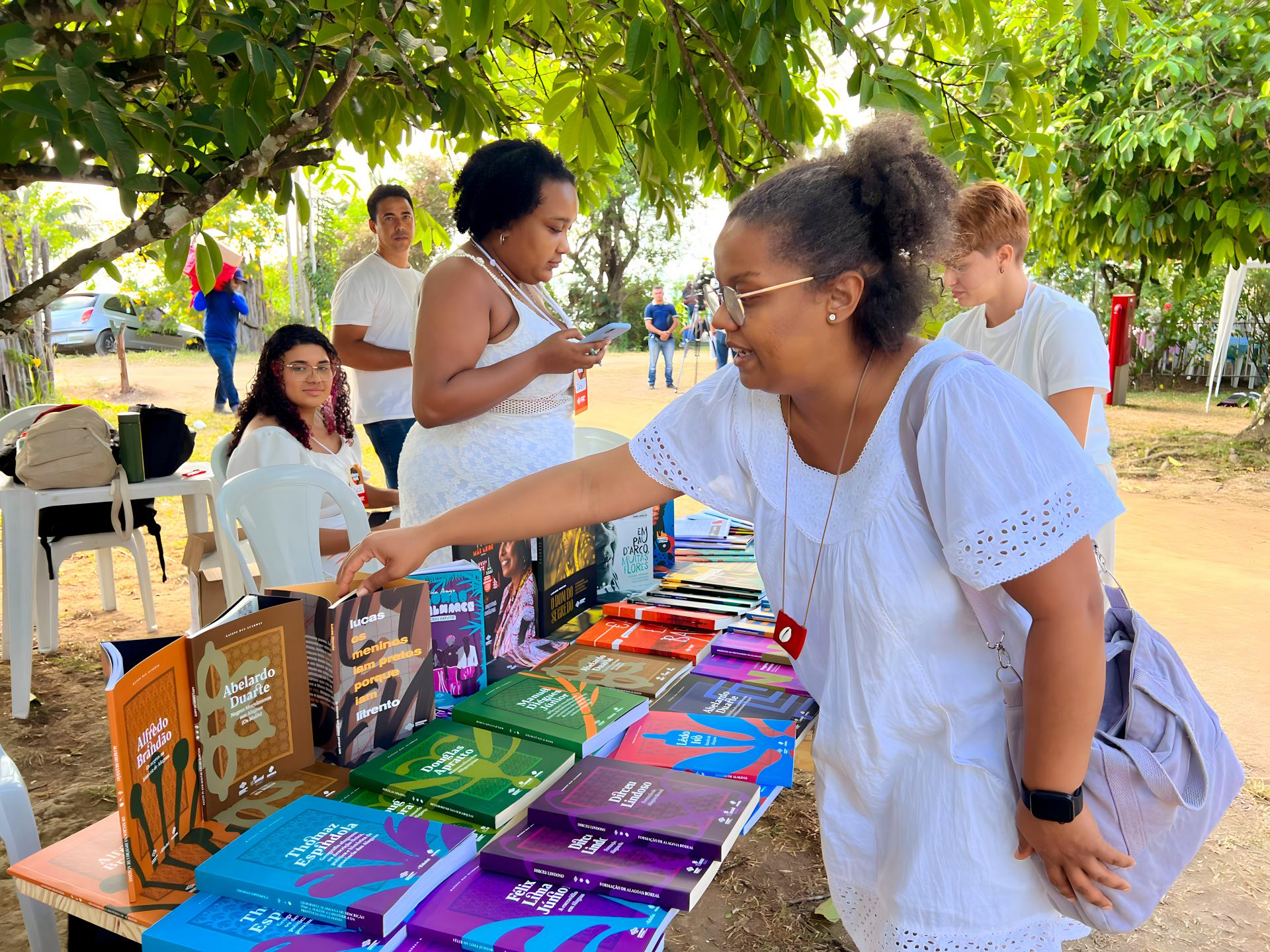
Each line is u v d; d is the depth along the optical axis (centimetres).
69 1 185
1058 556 108
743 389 139
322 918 109
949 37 278
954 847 121
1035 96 271
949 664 121
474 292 224
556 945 105
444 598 174
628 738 162
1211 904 264
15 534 349
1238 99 702
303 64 240
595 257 2411
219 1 244
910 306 115
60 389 1245
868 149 112
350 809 131
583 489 153
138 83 221
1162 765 116
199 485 384
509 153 223
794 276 111
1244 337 1573
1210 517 733
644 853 122
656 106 239
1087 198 835
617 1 231
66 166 173
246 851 120
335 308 446
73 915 124
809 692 140
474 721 162
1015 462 108
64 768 319
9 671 398
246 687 138
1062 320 257
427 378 224
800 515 130
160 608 488
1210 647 454
